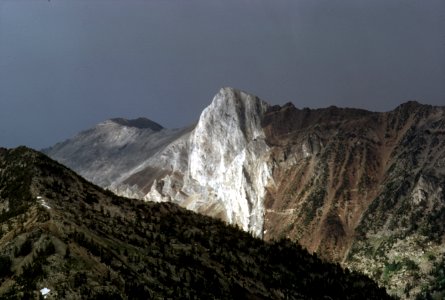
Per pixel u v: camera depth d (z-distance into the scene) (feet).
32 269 397.60
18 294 375.86
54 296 376.68
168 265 533.55
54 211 491.31
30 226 459.32
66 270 403.54
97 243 468.34
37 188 543.39
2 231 462.19
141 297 428.56
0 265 405.39
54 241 428.15
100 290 400.06
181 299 473.26
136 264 493.36
